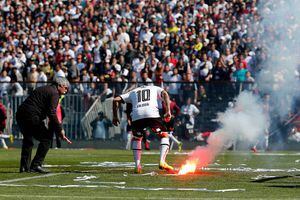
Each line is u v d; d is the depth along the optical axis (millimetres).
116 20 88250
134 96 39062
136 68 76438
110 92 72000
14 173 38625
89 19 89750
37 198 26781
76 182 33344
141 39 82875
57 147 71125
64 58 81375
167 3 88625
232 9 81812
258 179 34875
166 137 38594
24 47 87062
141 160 50750
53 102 39000
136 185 31891
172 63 74812
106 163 47562
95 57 78688
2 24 93250
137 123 38625
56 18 91000
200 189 30062
